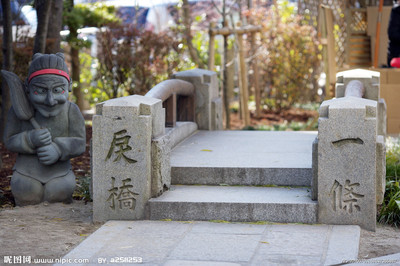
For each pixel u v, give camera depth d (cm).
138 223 586
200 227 571
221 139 873
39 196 680
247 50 1614
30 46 1153
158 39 1290
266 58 1573
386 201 647
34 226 584
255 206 588
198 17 1602
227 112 1347
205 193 632
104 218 600
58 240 538
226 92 1352
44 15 916
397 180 696
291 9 1762
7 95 1021
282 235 543
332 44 1277
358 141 563
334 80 1271
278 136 906
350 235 539
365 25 1434
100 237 539
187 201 596
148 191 600
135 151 591
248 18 1543
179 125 852
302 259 477
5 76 662
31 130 667
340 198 572
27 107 664
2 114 1030
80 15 1365
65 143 672
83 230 576
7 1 942
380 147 586
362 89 788
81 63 1689
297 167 664
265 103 1628
